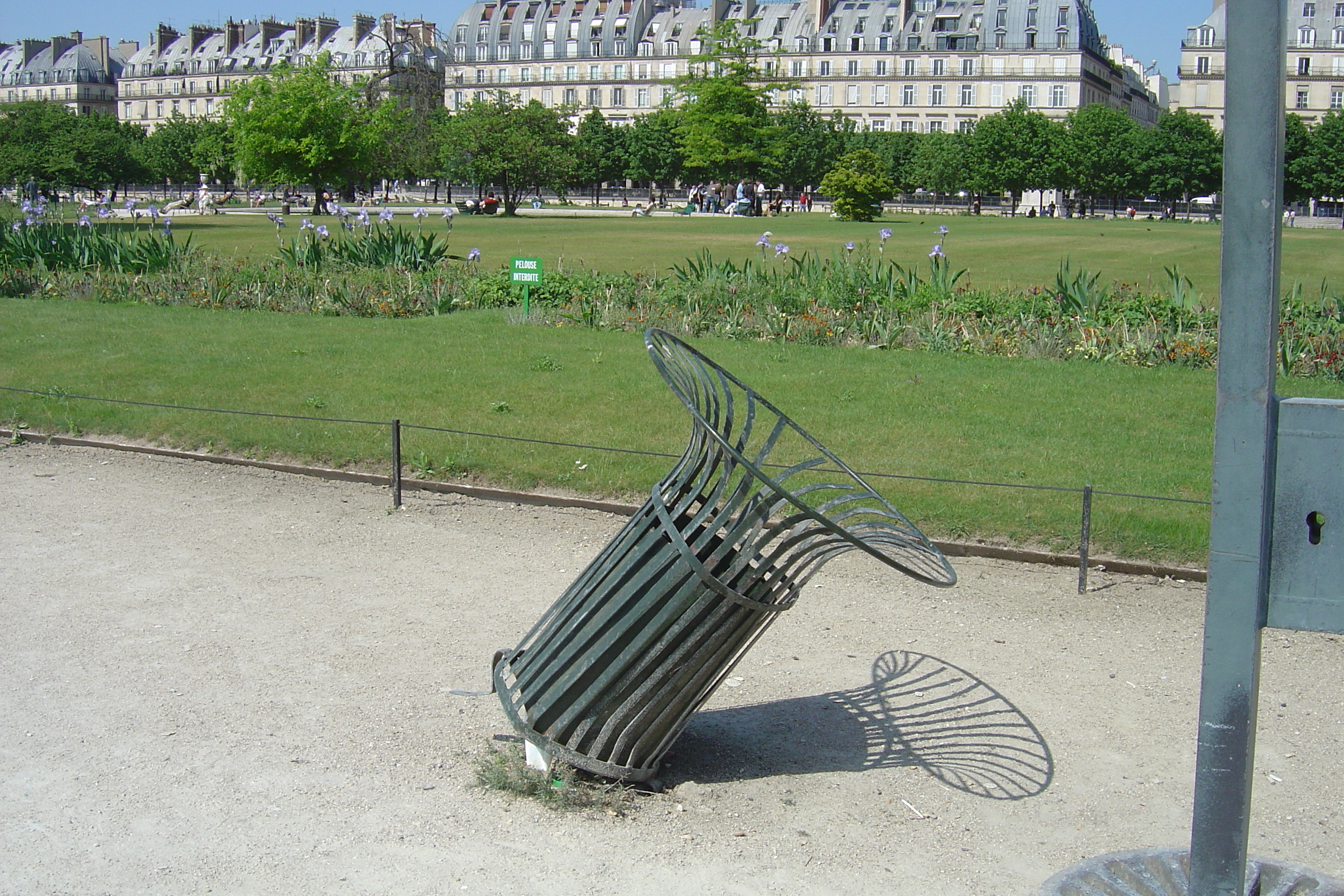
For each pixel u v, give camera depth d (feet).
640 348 47.50
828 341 49.80
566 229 143.54
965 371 42.86
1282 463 10.24
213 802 15.47
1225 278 9.95
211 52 479.41
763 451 16.07
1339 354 42.86
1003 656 20.97
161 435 35.53
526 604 23.29
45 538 27.02
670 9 421.59
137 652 20.45
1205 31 347.15
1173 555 25.26
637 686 14.94
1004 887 13.96
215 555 26.04
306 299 60.39
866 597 23.81
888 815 15.55
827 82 400.67
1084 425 34.73
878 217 201.87
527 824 15.08
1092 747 17.58
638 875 13.98
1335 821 15.57
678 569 14.21
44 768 16.29
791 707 18.92
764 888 13.79
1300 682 19.93
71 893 13.42
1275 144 9.59
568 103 428.56
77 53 497.05
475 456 32.14
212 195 214.90
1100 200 328.49
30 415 37.29
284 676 19.57
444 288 61.46
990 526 26.68
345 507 29.96
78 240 70.90
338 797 15.65
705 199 238.89
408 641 21.24
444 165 218.18
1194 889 11.03
